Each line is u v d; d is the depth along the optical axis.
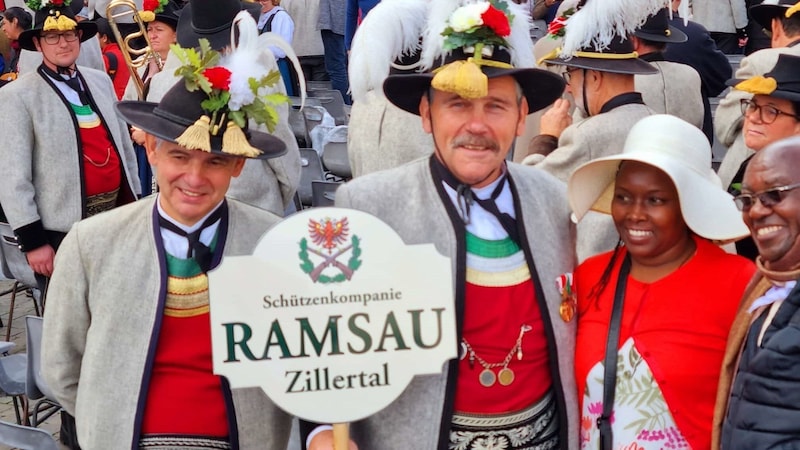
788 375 2.01
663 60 4.49
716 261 2.45
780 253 2.12
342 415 2.29
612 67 3.46
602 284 2.55
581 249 3.03
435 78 2.36
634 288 2.49
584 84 3.60
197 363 2.59
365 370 2.29
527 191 2.60
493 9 2.39
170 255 2.61
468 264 2.46
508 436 2.45
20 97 4.80
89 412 2.59
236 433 2.61
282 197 4.11
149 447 2.57
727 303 2.39
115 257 2.61
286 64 8.12
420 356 2.29
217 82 2.51
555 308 2.51
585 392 2.51
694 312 2.40
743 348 2.20
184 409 2.58
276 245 2.27
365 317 2.28
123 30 7.68
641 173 2.42
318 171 6.03
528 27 2.60
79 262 2.63
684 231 2.47
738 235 2.39
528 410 2.47
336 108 7.94
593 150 3.38
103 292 2.60
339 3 8.98
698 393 2.38
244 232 2.68
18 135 4.77
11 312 5.53
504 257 2.49
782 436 2.01
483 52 2.42
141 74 6.09
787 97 3.38
